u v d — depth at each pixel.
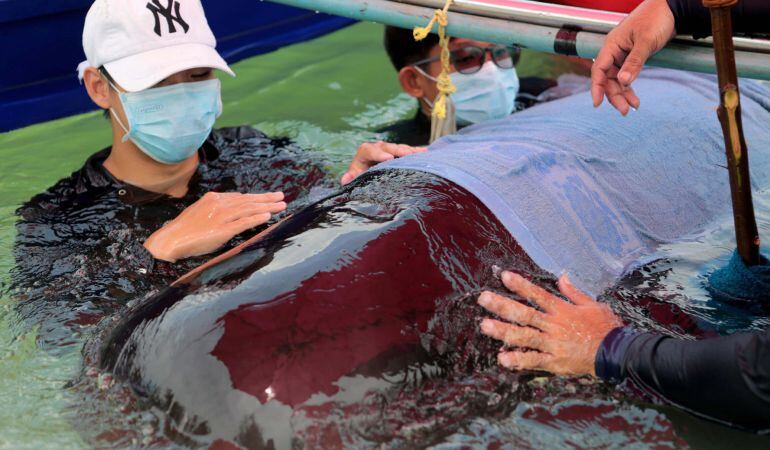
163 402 1.55
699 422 1.69
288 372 1.51
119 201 2.62
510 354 1.69
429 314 1.65
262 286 1.66
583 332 1.74
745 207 1.91
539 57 4.02
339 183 2.87
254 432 1.47
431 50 3.22
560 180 2.04
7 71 3.39
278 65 4.06
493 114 3.23
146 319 1.70
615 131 2.26
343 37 4.41
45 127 3.44
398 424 1.53
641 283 2.00
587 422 1.65
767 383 1.55
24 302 2.17
